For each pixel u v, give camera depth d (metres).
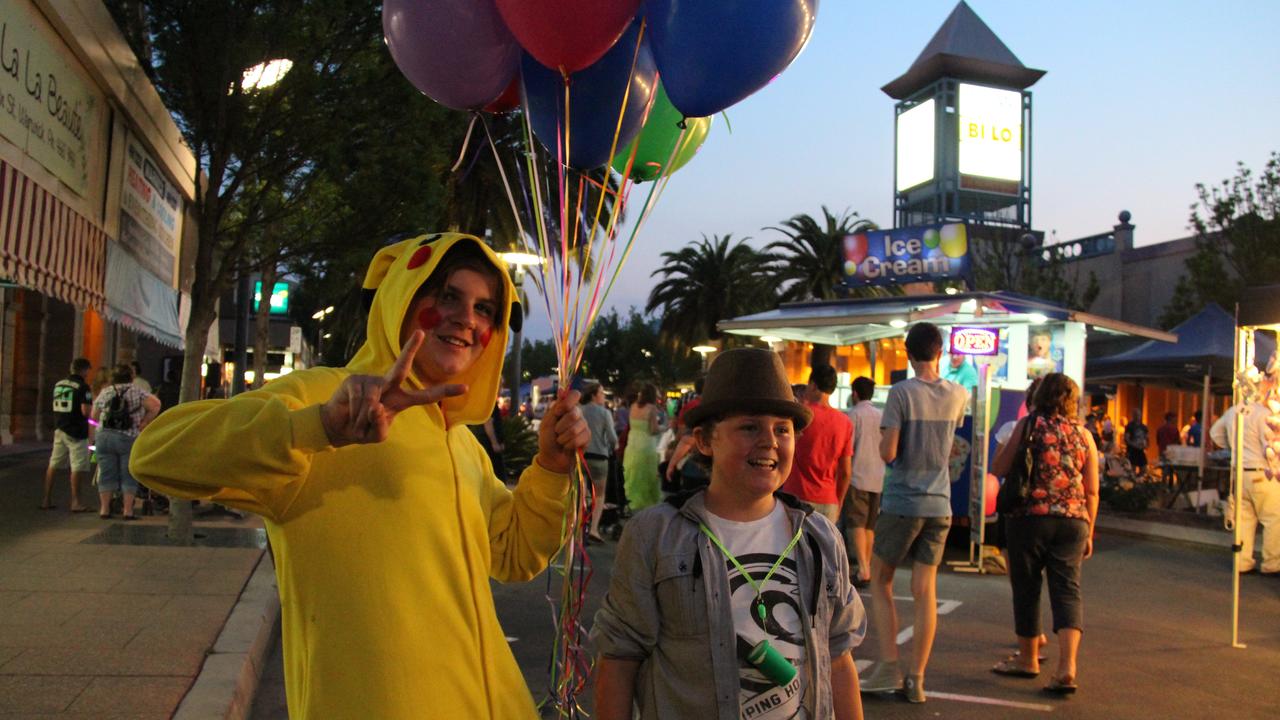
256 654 5.71
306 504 2.00
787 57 2.93
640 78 3.18
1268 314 7.38
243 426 1.83
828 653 2.47
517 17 2.81
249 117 10.21
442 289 2.24
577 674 2.58
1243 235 26.59
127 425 10.97
